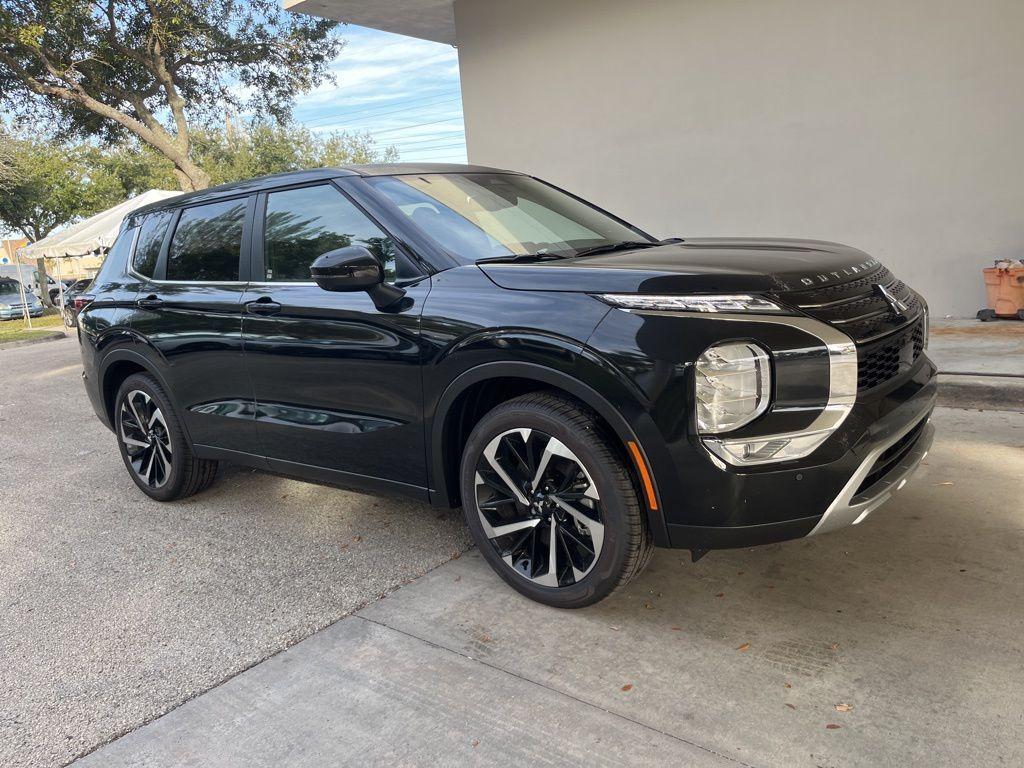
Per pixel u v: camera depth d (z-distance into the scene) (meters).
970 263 7.16
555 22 9.27
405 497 3.24
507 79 9.92
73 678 2.71
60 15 17.11
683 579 3.01
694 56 8.33
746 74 8.04
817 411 2.38
